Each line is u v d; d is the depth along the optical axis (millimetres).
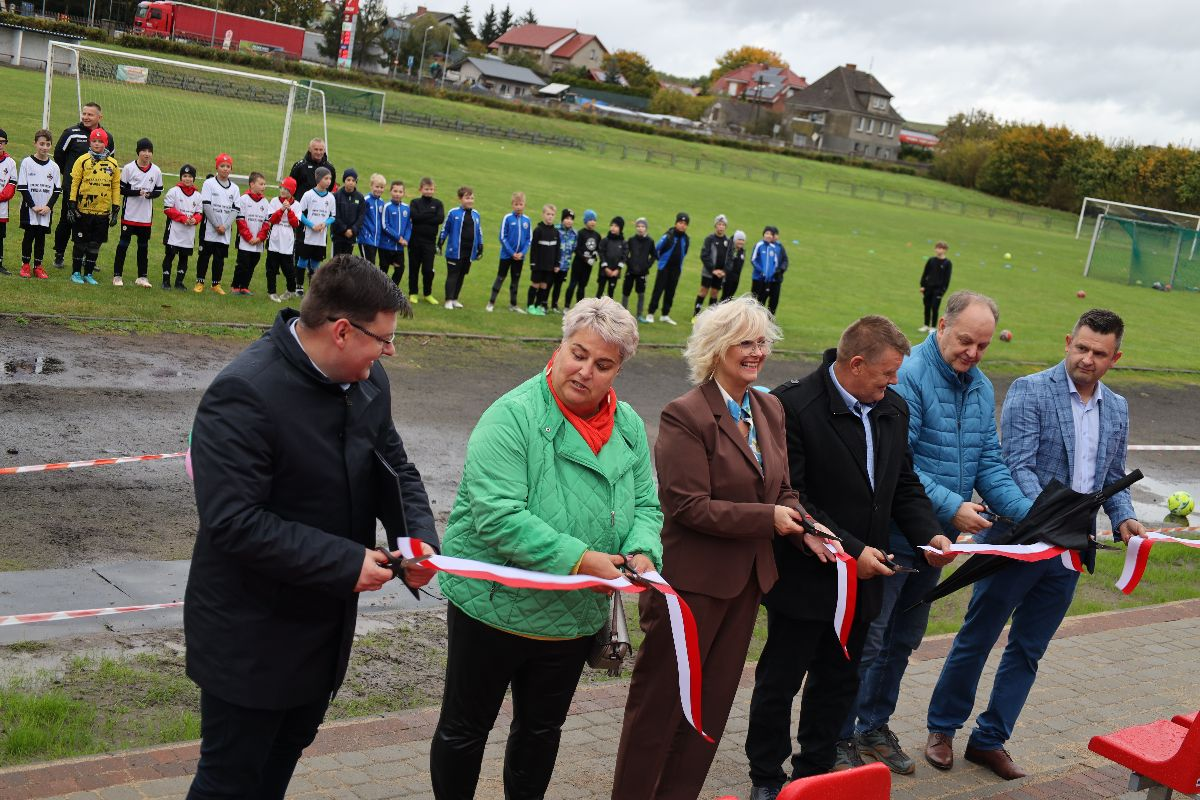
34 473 8156
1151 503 12211
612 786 4660
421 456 10125
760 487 4191
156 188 14516
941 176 101562
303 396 3039
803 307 23266
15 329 11766
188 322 13305
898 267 34312
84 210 14070
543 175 44375
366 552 3014
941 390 5086
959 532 5035
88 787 4074
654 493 3953
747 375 4129
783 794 2584
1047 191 95500
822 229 43438
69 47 21172
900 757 5219
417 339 14570
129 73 35250
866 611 4453
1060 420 5352
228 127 33156
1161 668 6965
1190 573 9594
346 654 3238
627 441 3834
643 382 14609
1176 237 40406
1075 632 7516
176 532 7562
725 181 64312
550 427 3637
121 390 10531
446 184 34406
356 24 102000
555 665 3725
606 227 31297
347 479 3143
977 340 4984
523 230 17438
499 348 14961
